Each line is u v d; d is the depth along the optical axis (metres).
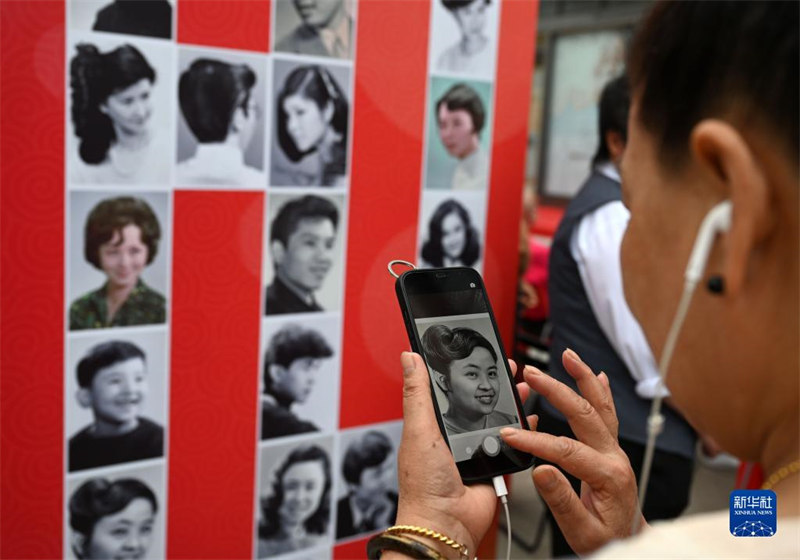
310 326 1.52
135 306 1.34
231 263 1.41
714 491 2.80
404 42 1.53
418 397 0.66
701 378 0.41
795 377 0.37
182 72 1.31
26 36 1.18
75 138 1.24
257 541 1.54
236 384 1.46
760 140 0.35
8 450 1.27
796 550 0.33
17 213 1.22
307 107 1.44
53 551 1.34
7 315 1.24
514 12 1.66
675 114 0.40
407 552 0.60
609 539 0.67
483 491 0.68
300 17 1.41
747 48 0.36
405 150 1.57
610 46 4.94
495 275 1.74
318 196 1.48
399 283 0.76
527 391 0.82
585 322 1.59
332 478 1.61
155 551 1.43
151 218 1.33
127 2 1.25
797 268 0.36
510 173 1.72
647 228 0.43
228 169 1.38
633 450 1.56
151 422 1.39
